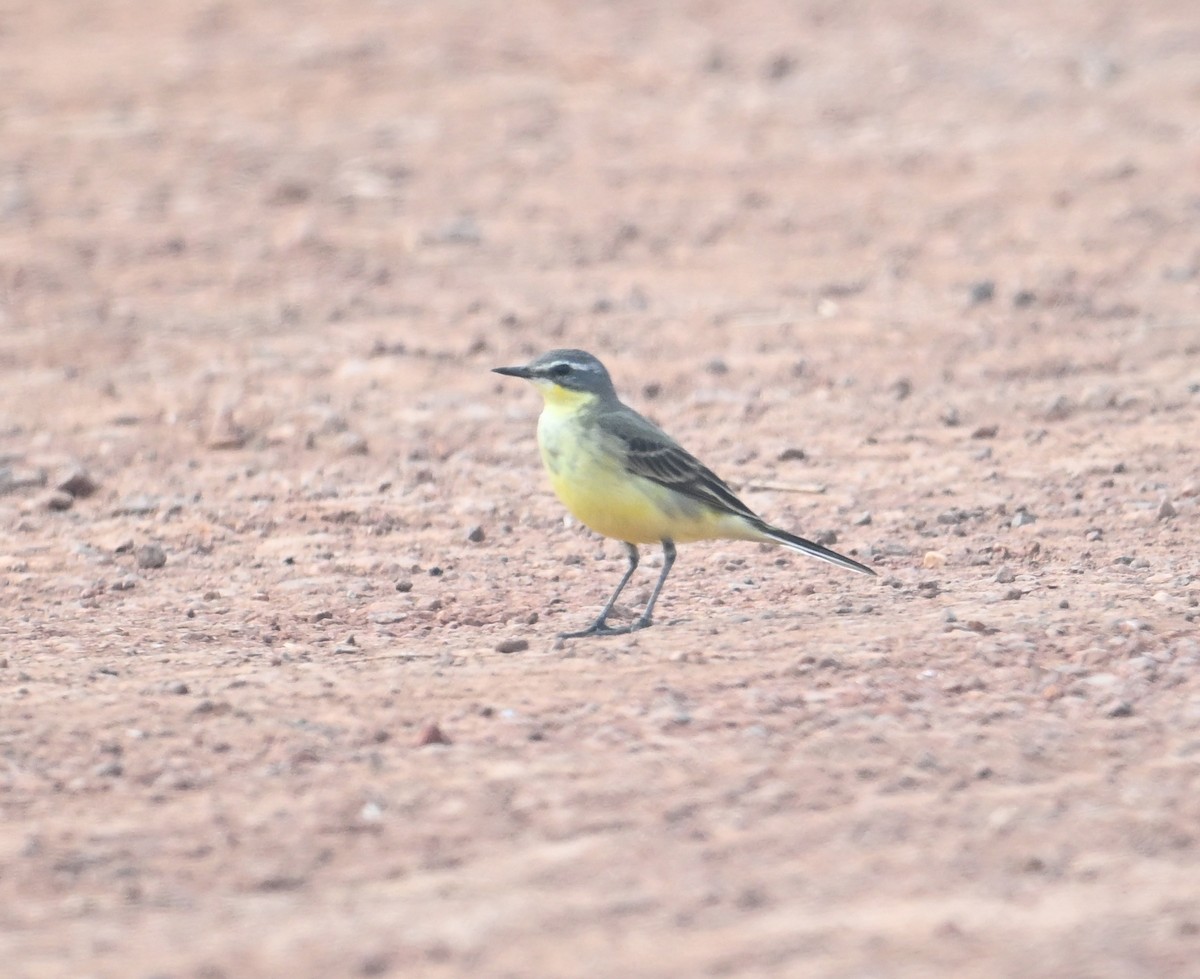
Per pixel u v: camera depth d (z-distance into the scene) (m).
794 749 9.86
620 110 31.11
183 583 14.11
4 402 19.33
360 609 13.32
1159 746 9.83
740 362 20.28
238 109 30.48
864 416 18.55
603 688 11.00
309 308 22.28
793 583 13.70
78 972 7.64
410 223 25.59
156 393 19.58
